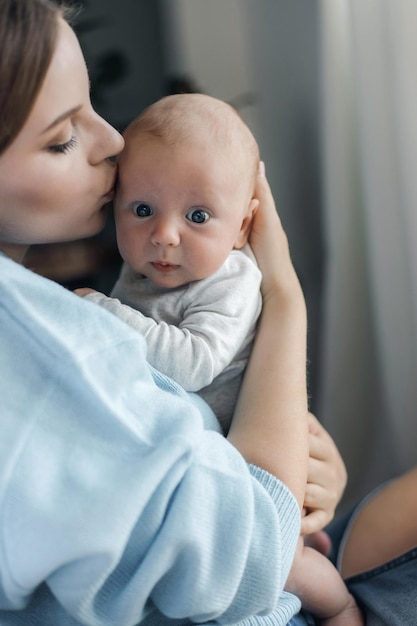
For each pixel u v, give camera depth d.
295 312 0.92
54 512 0.57
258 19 1.89
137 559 0.61
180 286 0.90
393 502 1.09
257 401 0.83
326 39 1.53
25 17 0.59
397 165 1.40
